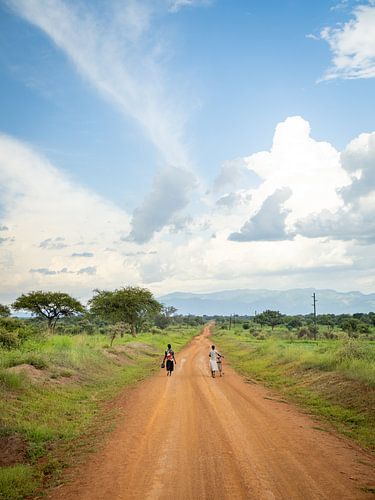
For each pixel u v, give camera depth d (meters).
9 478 7.70
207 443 9.66
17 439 10.02
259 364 28.28
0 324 25.73
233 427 11.19
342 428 11.64
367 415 12.59
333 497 6.67
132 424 11.73
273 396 16.73
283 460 8.49
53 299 51.62
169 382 20.52
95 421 12.40
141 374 24.12
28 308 51.50
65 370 19.12
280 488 7.03
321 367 20.39
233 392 17.42
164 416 12.59
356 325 77.06
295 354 26.11
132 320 61.09
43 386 15.59
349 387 15.51
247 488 7.03
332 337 63.06
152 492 6.95
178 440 9.93
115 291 61.00
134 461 8.55
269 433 10.65
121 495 6.89
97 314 61.06
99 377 21.03
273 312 113.06
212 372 22.92
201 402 14.93
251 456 8.73
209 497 6.69
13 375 14.27
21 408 12.44
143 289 61.06
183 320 181.00
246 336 76.69
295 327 101.75
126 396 16.56
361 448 9.76
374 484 7.28
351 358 19.22
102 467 8.32
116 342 44.00
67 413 13.23
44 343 25.91
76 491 7.19
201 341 67.75
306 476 7.60
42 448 9.77
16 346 22.27
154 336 62.59
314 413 13.57
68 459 8.99
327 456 8.86
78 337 34.16
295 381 19.73
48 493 7.20
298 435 10.55
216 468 8.00
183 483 7.29
